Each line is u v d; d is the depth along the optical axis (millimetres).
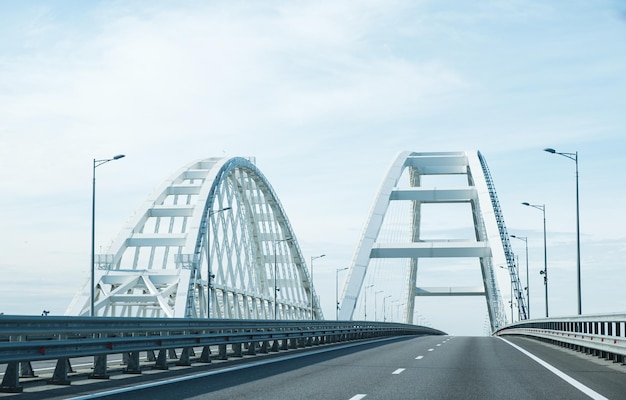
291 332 32156
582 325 27969
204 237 78250
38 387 14789
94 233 44688
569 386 15000
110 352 16453
